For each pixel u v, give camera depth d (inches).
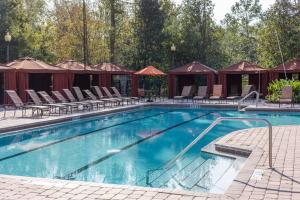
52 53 1503.4
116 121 688.4
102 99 856.9
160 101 1005.2
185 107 902.4
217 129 588.4
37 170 343.0
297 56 1333.7
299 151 330.3
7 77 808.3
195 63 1104.8
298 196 205.8
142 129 597.6
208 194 211.6
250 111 773.3
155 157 393.7
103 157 396.2
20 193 216.2
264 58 1443.2
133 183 296.5
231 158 356.5
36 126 556.7
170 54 1393.9
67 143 476.4
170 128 608.1
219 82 1071.0
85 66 1008.9
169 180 301.6
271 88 915.4
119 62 1449.3
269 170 262.7
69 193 215.8
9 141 482.9
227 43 1990.7
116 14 1477.6
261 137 415.8
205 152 384.2
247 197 204.2
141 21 1334.9
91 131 573.6
